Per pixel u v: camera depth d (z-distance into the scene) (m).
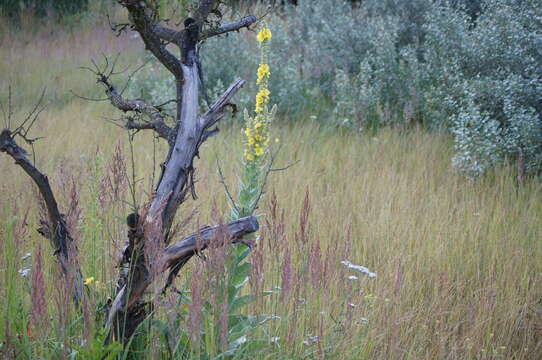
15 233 3.34
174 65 2.97
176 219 4.51
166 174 2.97
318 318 3.19
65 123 8.55
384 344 3.48
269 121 3.19
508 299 4.26
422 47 9.81
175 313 2.74
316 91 9.25
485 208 5.75
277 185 5.93
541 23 7.68
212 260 2.68
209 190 5.55
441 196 6.02
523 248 5.00
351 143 7.92
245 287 3.75
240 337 2.92
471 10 10.46
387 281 4.20
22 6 16.12
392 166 6.73
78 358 2.72
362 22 10.62
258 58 9.62
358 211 5.46
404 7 10.45
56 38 15.01
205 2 3.09
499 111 7.74
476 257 4.82
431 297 4.21
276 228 3.16
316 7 11.56
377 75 9.23
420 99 8.68
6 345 2.59
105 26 15.19
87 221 3.80
